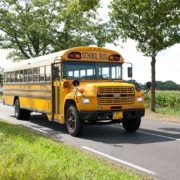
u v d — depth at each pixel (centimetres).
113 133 1429
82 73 1398
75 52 1388
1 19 4347
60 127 1616
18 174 686
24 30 4350
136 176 736
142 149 1091
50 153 927
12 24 4412
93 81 1406
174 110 2728
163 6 2209
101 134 1402
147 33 2272
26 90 1803
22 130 1329
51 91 1461
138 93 1339
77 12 2148
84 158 874
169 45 2277
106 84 1286
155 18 2239
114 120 1352
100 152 1043
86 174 713
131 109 1316
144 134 1402
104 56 1436
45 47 4534
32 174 687
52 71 1441
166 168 856
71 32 4372
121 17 2316
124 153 1030
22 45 4588
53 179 670
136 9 2248
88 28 4175
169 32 2270
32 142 1080
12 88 2055
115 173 730
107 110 1274
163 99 3117
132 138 1304
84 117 1270
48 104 1500
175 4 2184
